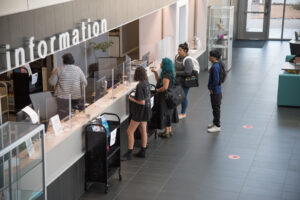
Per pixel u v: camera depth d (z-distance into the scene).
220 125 8.68
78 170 6.02
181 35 12.52
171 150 7.66
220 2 15.38
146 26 11.66
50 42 5.18
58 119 5.71
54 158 5.38
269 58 15.44
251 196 6.11
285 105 10.11
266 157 7.38
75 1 5.79
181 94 8.02
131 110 7.20
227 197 6.09
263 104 10.27
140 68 6.88
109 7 6.84
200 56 13.18
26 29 4.78
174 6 11.39
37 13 4.96
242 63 14.69
